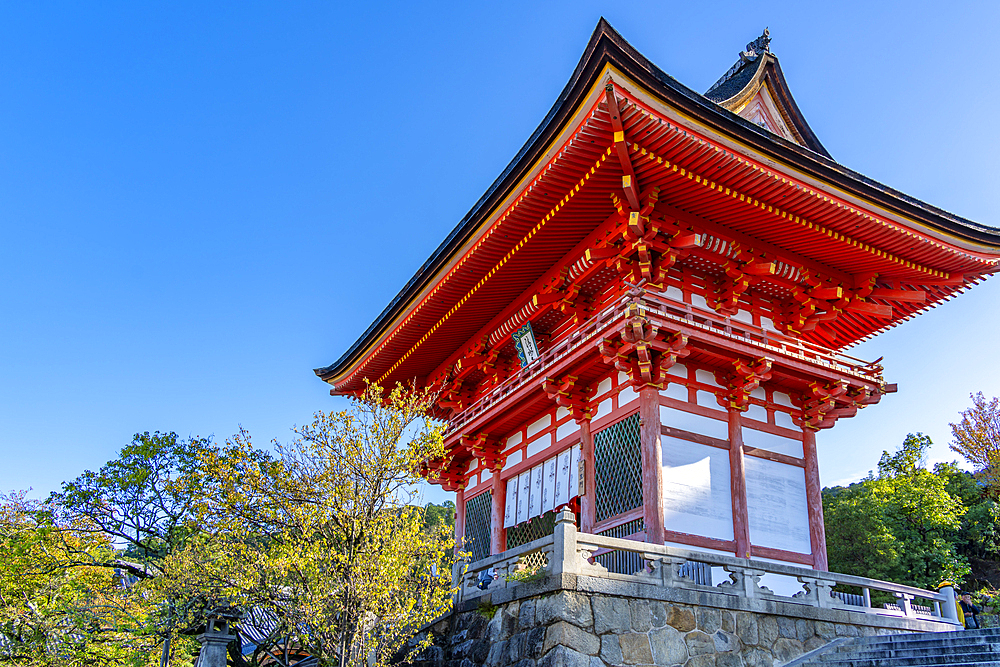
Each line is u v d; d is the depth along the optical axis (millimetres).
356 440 13766
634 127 14602
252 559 14375
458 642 14820
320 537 13680
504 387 21812
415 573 14531
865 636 14641
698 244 16828
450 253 20094
